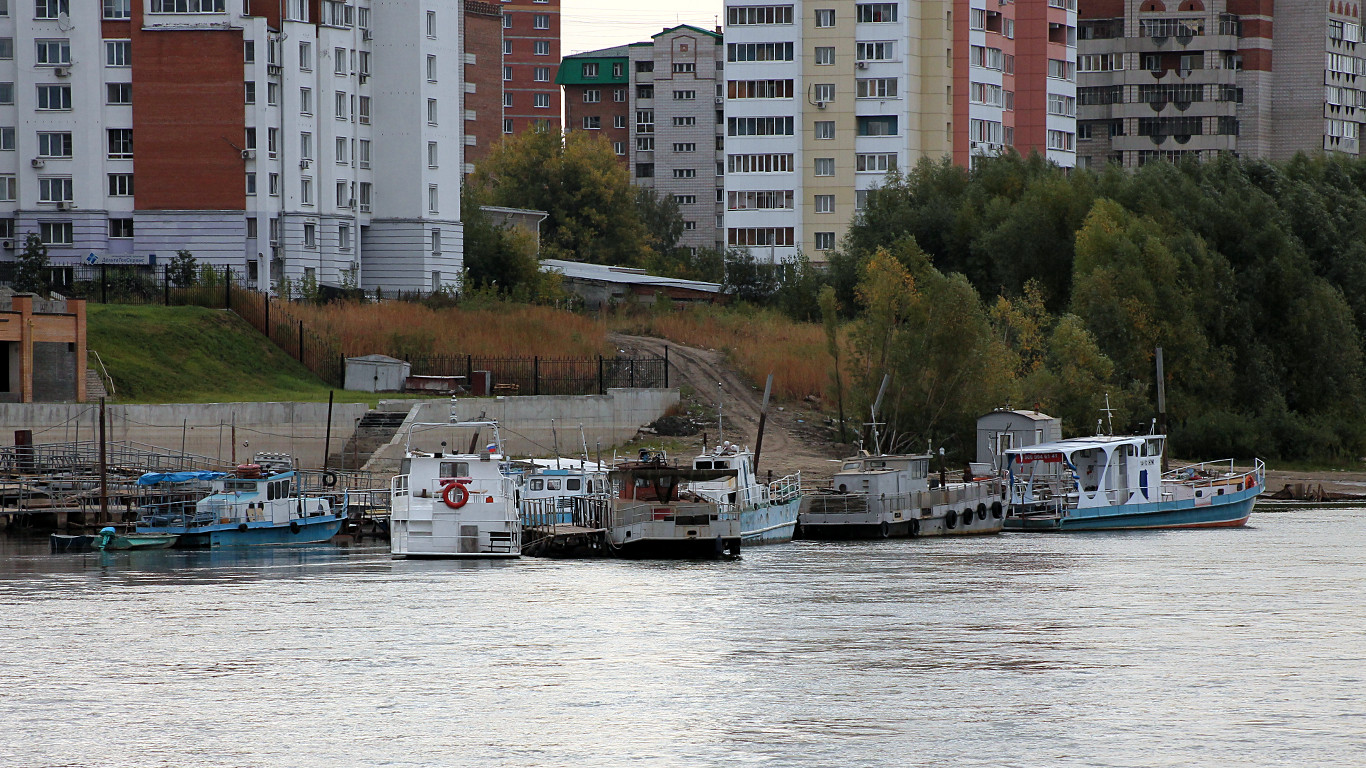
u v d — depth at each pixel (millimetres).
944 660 58625
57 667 57219
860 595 74375
